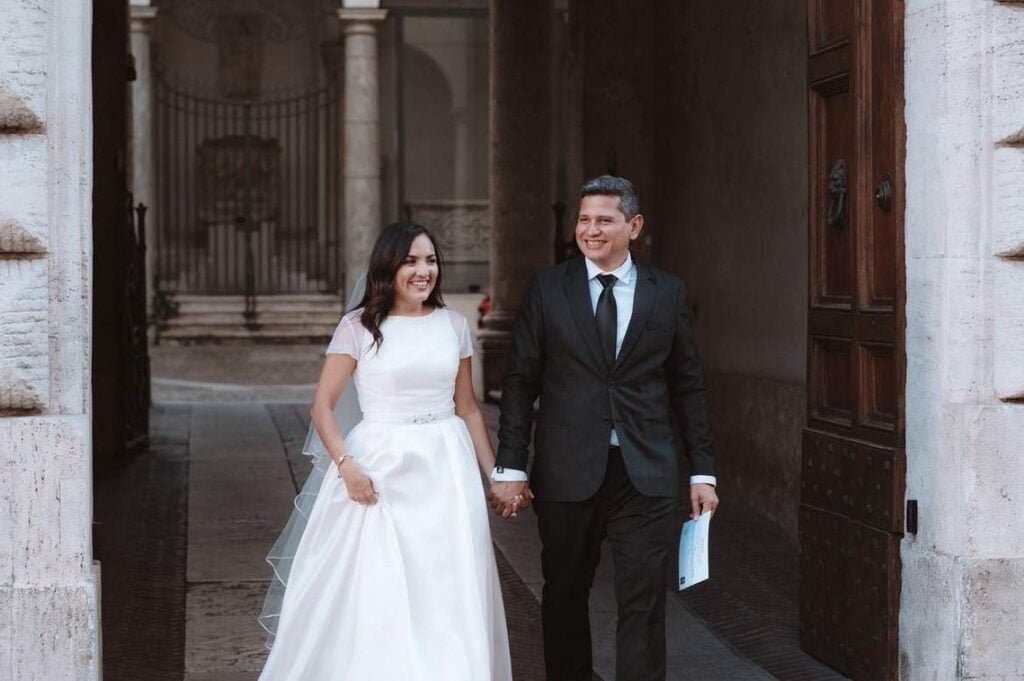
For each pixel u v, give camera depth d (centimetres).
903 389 522
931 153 501
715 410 1051
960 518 493
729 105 1023
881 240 538
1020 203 493
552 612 501
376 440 460
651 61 1235
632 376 482
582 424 480
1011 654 490
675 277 498
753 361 978
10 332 431
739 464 995
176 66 2884
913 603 512
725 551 834
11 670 426
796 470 878
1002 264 495
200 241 2822
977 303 495
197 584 744
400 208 2833
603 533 493
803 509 601
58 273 435
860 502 546
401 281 464
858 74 543
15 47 428
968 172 493
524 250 1642
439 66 2894
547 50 1638
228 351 2400
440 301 482
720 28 1040
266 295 2720
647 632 481
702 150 1091
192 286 2816
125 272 1199
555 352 485
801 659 595
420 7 2739
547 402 489
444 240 2864
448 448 463
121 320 1202
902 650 520
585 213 483
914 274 514
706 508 488
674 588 739
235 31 2856
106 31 1185
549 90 1642
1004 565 489
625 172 1239
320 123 2898
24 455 428
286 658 457
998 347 495
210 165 2800
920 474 511
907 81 517
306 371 2144
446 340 470
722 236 1045
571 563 492
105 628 655
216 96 2889
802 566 604
